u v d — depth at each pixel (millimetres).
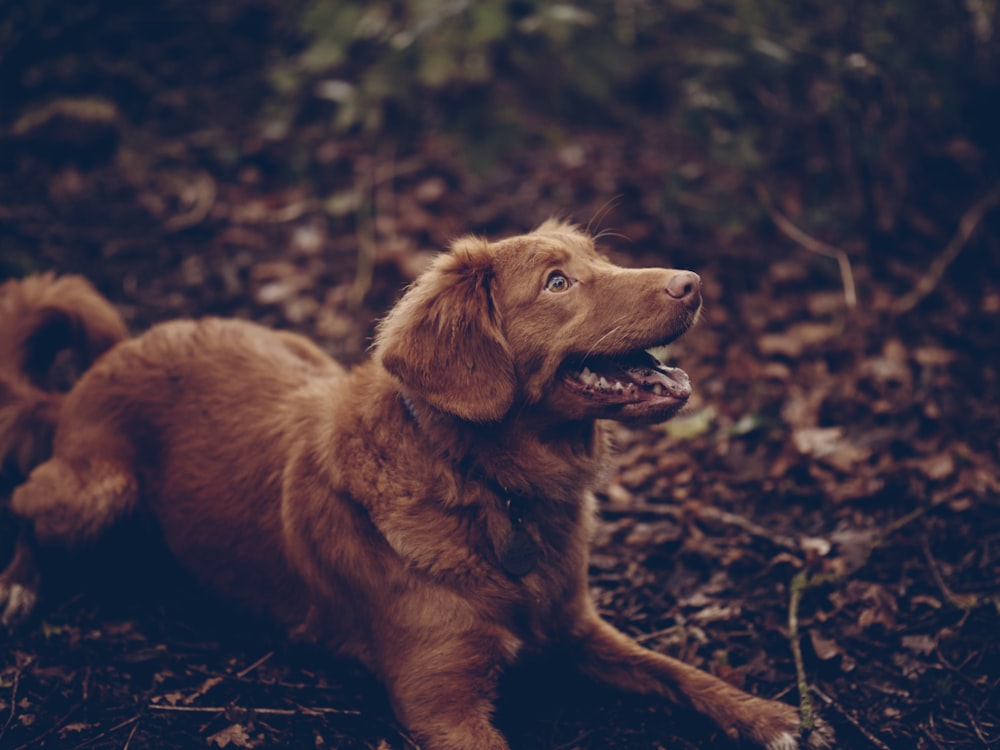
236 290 2152
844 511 1675
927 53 2160
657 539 1646
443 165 2502
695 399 1932
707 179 2387
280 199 2396
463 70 2594
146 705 1371
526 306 1349
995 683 1393
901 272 2121
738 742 1349
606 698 1428
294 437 1462
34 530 1525
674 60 2646
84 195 2336
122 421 1534
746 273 2170
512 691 1442
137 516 1538
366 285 2164
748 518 1694
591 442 1402
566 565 1398
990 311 2020
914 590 1533
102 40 2674
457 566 1347
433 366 1327
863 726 1361
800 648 1470
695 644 1488
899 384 1882
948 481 1689
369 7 2504
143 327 2049
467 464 1354
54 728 1337
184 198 2379
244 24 2857
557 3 2344
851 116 2197
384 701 1410
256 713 1371
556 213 2326
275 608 1486
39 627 1497
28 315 1646
